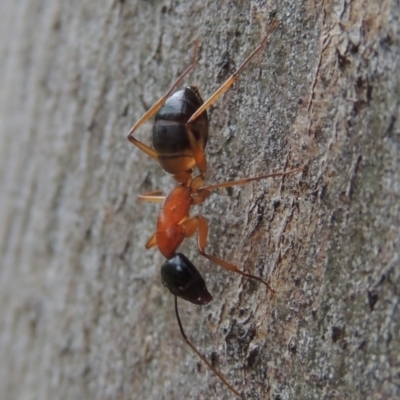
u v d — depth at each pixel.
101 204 0.06
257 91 0.05
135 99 0.06
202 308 0.05
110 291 0.06
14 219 0.07
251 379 0.05
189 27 0.05
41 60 0.06
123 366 0.06
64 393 0.06
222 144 0.05
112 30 0.06
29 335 0.07
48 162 0.06
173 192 0.05
